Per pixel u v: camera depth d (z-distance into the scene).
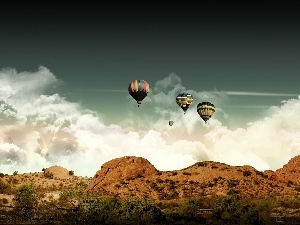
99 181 83.69
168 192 76.06
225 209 44.16
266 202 54.09
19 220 41.06
